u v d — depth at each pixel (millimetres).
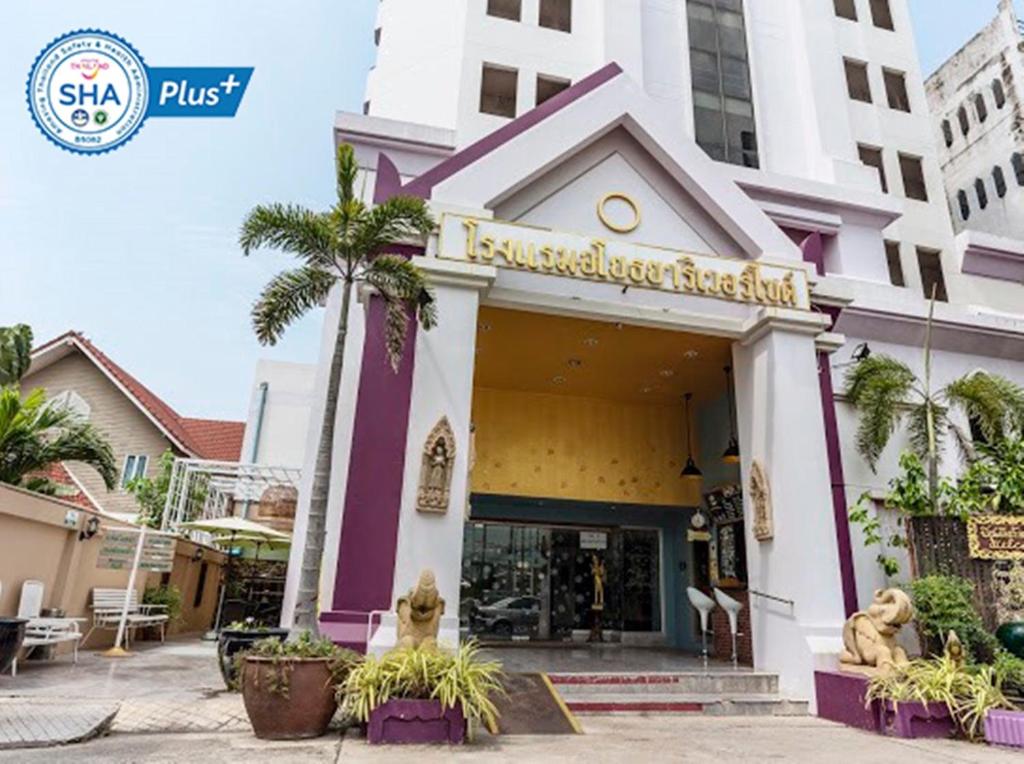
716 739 6898
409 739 6094
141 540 12773
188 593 17406
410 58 17609
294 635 6906
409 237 9430
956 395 12414
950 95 31047
